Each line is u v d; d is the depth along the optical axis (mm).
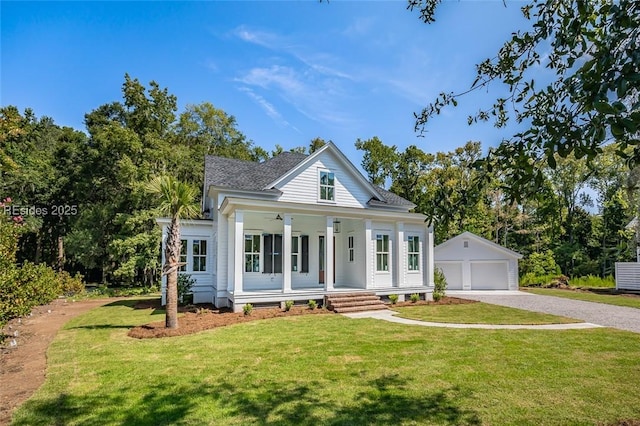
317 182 16594
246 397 5176
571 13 2834
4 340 8594
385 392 5348
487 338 8703
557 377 5949
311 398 5137
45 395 5254
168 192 9836
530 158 2812
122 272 22516
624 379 5852
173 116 28406
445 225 3504
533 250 30750
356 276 15953
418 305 14922
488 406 4871
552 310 13641
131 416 4594
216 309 13547
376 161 34969
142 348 7840
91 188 27375
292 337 8844
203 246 16453
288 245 13391
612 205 28047
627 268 21094
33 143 30844
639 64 1995
